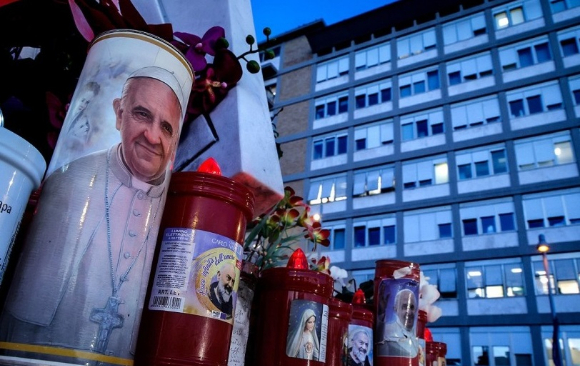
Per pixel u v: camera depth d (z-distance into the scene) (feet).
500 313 49.42
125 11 2.53
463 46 62.95
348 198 62.34
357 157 64.28
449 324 51.29
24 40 3.19
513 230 51.78
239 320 2.64
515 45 59.57
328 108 70.08
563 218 49.96
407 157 60.70
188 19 3.74
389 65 67.62
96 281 1.57
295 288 2.77
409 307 3.89
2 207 1.40
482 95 59.00
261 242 4.09
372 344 3.77
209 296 1.86
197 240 1.92
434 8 66.74
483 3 63.82
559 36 57.36
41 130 3.07
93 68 1.91
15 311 1.49
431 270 54.29
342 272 5.58
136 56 1.92
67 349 1.46
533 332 47.42
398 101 64.59
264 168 2.77
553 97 55.01
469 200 55.06
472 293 51.39
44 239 1.58
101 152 1.72
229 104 2.96
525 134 54.65
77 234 1.59
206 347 1.80
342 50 72.95
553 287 48.11
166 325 1.78
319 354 2.69
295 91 74.28
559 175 51.57
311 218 4.78
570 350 45.50
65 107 2.91
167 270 1.86
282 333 2.69
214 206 1.99
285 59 78.23
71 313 1.50
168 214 1.96
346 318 3.22
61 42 3.24
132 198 1.73
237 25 3.59
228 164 2.69
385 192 60.39
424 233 56.18
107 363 1.52
